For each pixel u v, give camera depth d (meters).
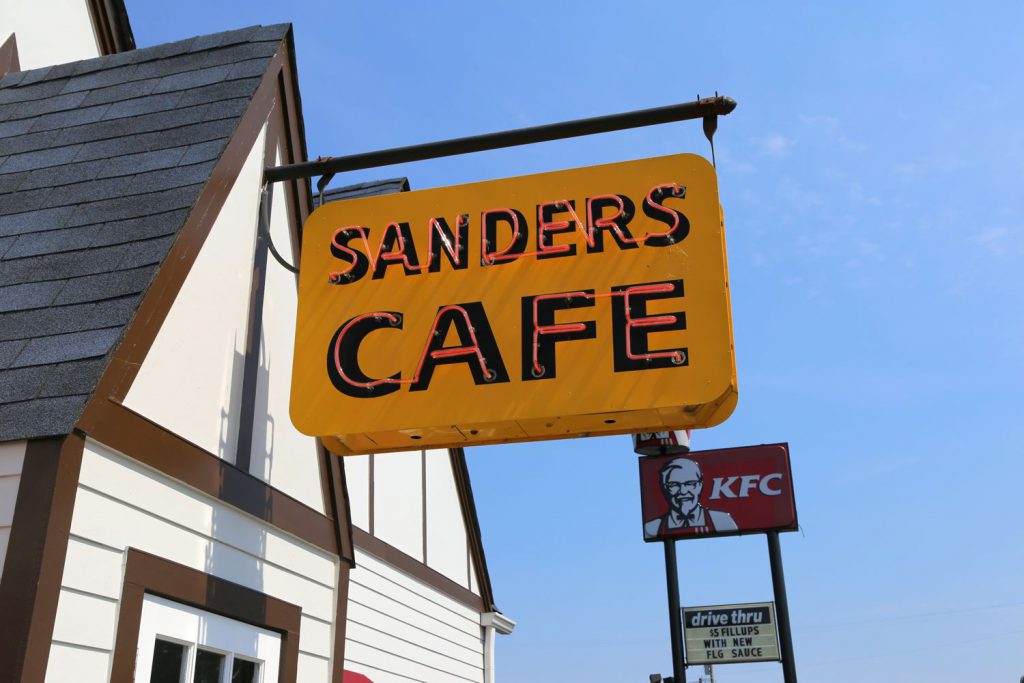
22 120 6.09
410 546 10.57
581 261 5.36
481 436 5.28
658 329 5.07
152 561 4.50
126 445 4.39
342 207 5.86
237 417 5.49
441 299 5.45
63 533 3.91
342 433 5.24
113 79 6.30
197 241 5.02
